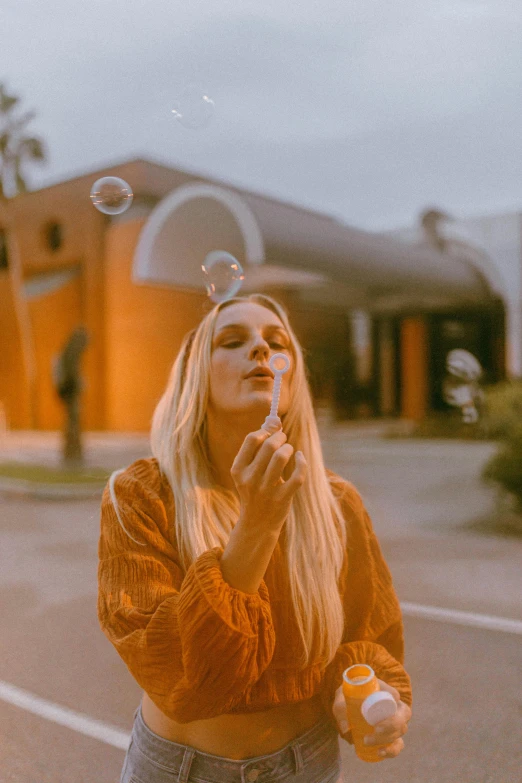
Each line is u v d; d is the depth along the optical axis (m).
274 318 1.33
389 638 1.43
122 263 24.73
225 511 1.27
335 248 23.06
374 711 1.13
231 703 1.04
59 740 3.26
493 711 3.45
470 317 31.67
